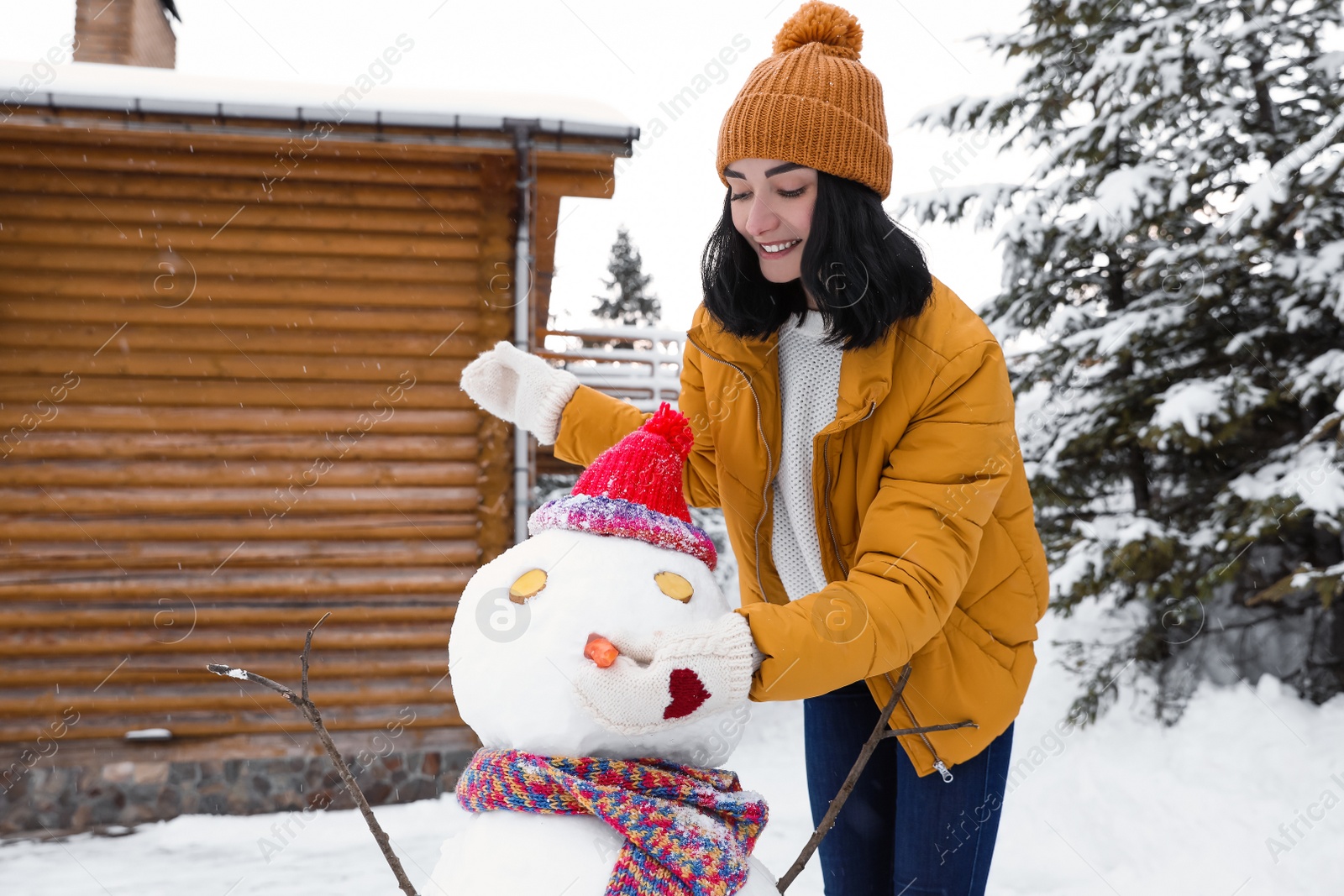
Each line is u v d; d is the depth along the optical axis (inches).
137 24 314.3
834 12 65.6
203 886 168.1
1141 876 155.9
